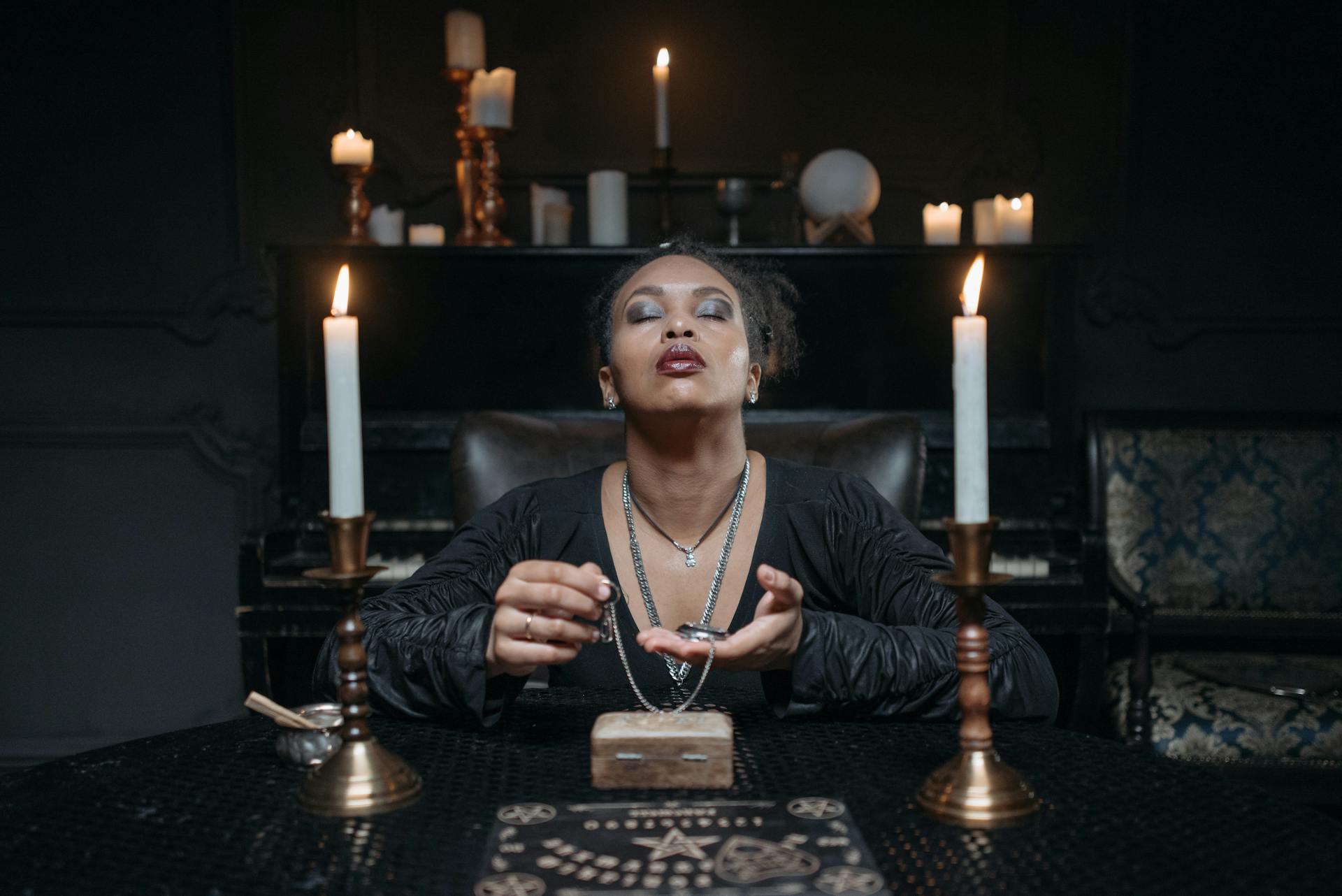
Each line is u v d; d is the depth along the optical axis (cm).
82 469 408
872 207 365
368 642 151
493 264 340
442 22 401
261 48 400
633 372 170
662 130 357
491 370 342
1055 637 326
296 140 402
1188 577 367
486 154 365
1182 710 295
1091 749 137
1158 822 113
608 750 122
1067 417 335
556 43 400
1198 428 373
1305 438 370
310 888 99
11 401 406
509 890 97
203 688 412
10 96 400
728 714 150
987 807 112
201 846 109
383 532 329
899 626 172
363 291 338
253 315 407
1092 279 407
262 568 298
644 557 180
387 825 113
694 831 109
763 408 342
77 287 405
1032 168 404
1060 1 401
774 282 215
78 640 410
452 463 267
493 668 140
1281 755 285
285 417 330
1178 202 407
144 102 402
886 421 270
